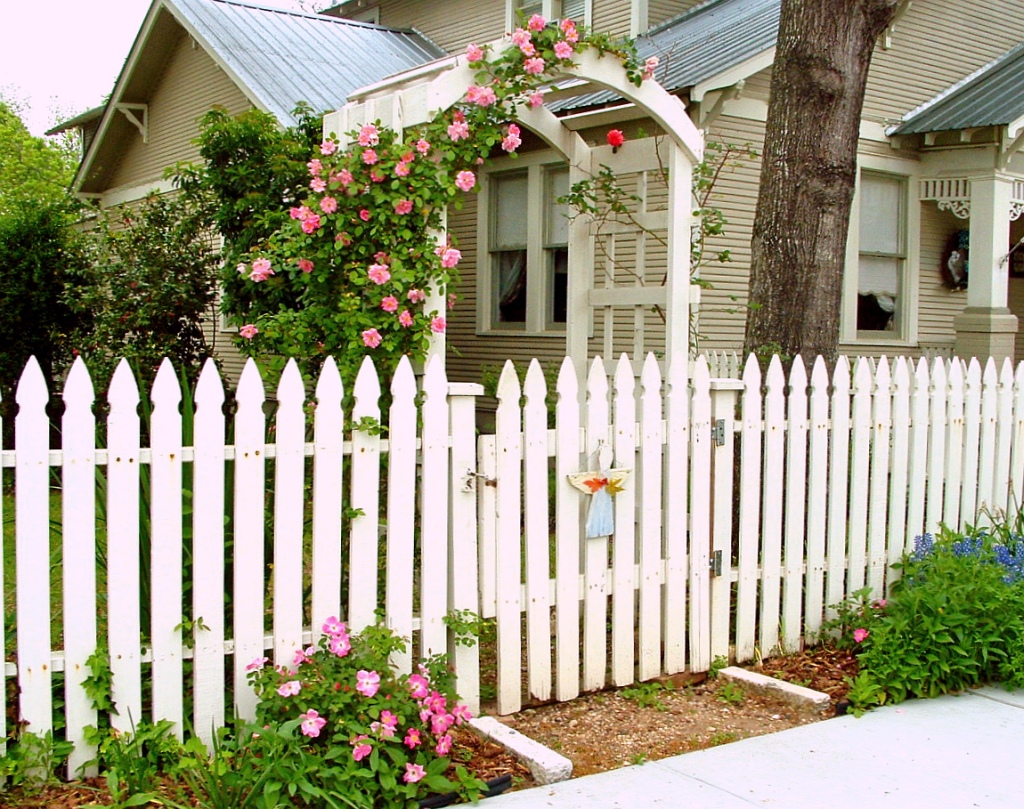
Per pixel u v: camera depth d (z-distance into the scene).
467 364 12.87
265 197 8.91
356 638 3.90
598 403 4.66
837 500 5.37
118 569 3.62
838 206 6.38
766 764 3.98
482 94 4.87
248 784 3.42
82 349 10.46
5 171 28.94
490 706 4.57
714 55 10.20
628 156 6.32
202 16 13.61
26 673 3.51
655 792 3.72
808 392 6.28
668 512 4.92
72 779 3.59
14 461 3.46
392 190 4.67
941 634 4.79
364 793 3.47
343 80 13.04
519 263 12.27
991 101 11.48
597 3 13.86
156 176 15.64
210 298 10.57
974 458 5.86
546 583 4.57
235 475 3.82
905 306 12.26
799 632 5.32
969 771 3.93
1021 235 13.85
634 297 6.26
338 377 3.98
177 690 3.73
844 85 6.29
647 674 4.89
